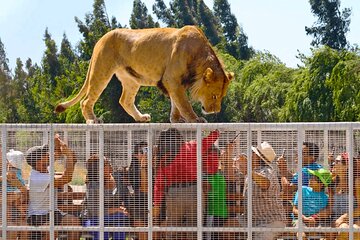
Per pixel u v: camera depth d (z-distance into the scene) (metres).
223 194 12.01
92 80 14.56
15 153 12.13
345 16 78.44
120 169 12.05
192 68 13.74
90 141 12.06
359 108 40.59
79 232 12.21
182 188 12.06
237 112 56.03
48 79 78.81
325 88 43.19
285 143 11.90
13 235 12.21
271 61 56.94
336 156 11.89
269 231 11.97
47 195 12.18
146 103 54.53
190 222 12.09
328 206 11.94
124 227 12.08
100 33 62.91
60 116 59.19
